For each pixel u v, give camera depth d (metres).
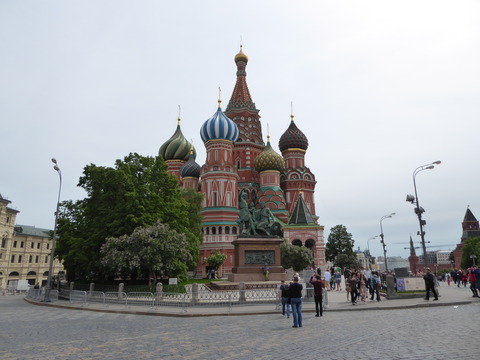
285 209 82.69
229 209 71.94
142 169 43.06
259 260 35.59
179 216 44.41
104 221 38.84
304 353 9.66
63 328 15.60
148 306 24.50
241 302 22.97
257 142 95.50
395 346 10.19
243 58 103.38
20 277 86.00
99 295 30.17
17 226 90.81
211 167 75.38
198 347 10.98
